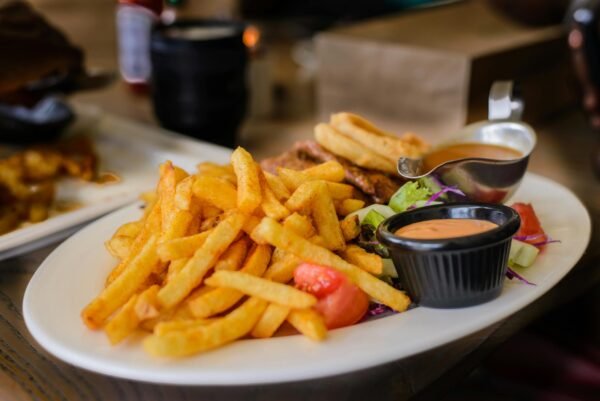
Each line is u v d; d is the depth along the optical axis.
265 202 0.49
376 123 0.90
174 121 0.85
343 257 0.50
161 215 0.51
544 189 0.63
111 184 0.72
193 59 0.81
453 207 0.50
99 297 0.47
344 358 0.43
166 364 0.43
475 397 0.69
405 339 0.44
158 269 0.49
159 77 0.84
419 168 0.56
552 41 0.91
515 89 0.62
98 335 0.46
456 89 0.81
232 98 0.84
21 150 0.82
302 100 1.06
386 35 0.93
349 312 0.47
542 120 0.94
